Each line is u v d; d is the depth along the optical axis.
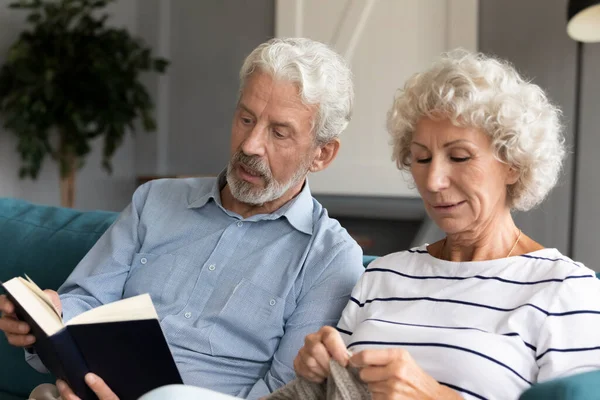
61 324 1.20
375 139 3.79
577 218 3.34
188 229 1.64
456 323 1.21
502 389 1.12
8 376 1.86
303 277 1.52
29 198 4.27
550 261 1.22
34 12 4.22
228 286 1.55
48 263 1.87
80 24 4.01
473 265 1.27
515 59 3.49
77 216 1.98
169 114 4.57
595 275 1.22
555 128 1.28
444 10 3.62
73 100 3.94
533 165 1.24
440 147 1.24
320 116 1.56
